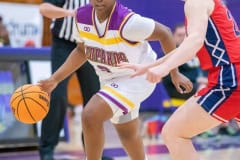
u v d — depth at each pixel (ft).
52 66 28.84
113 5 19.48
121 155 34.06
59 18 27.84
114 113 19.99
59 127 29.81
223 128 44.42
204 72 42.06
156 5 33.37
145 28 19.31
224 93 17.79
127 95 19.99
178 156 18.25
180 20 36.68
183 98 43.27
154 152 35.29
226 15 18.15
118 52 19.80
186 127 18.04
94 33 19.93
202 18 16.28
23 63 38.60
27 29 48.24
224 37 17.92
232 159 33.19
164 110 44.04
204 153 35.83
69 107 55.21
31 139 37.09
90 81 28.53
